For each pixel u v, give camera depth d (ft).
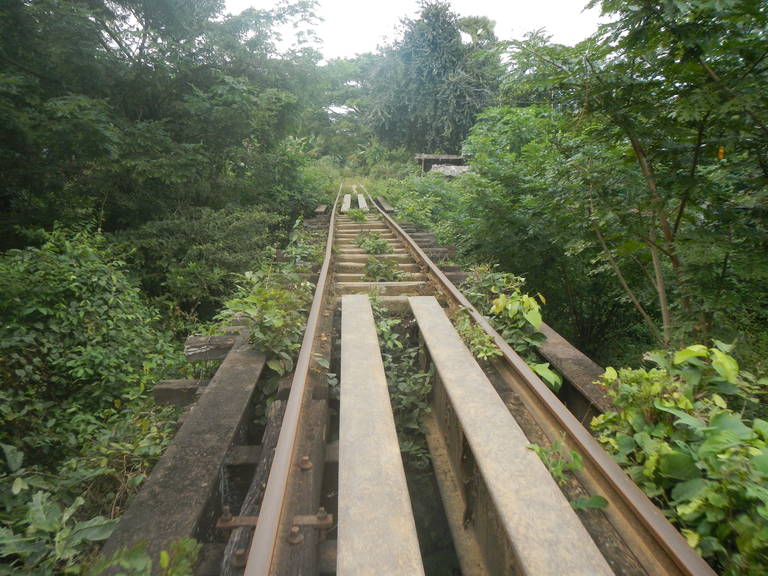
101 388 14.37
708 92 10.23
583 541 5.54
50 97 25.86
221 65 36.58
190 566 5.38
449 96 110.52
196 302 26.61
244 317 12.88
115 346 16.29
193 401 10.86
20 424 11.93
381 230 35.50
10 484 8.01
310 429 8.47
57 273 16.89
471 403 8.79
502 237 23.81
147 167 26.78
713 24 10.12
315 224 37.99
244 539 6.02
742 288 12.78
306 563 5.59
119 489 7.98
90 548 6.14
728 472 5.52
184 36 34.12
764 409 9.16
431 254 25.34
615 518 6.22
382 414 8.66
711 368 7.39
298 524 6.19
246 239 31.01
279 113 41.27
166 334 21.52
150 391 14.34
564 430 7.91
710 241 11.52
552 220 18.69
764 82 10.09
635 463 7.18
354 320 13.87
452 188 50.62
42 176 25.05
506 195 24.39
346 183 92.89
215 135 34.50
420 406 11.14
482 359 11.53
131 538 5.73
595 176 14.15
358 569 5.22
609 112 12.04
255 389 10.87
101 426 12.75
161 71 31.48
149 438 9.25
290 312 13.15
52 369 14.51
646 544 5.72
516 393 9.83
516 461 7.07
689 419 6.38
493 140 34.04
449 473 9.15
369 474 6.92
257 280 17.03
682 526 5.98
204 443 7.75
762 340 13.47
